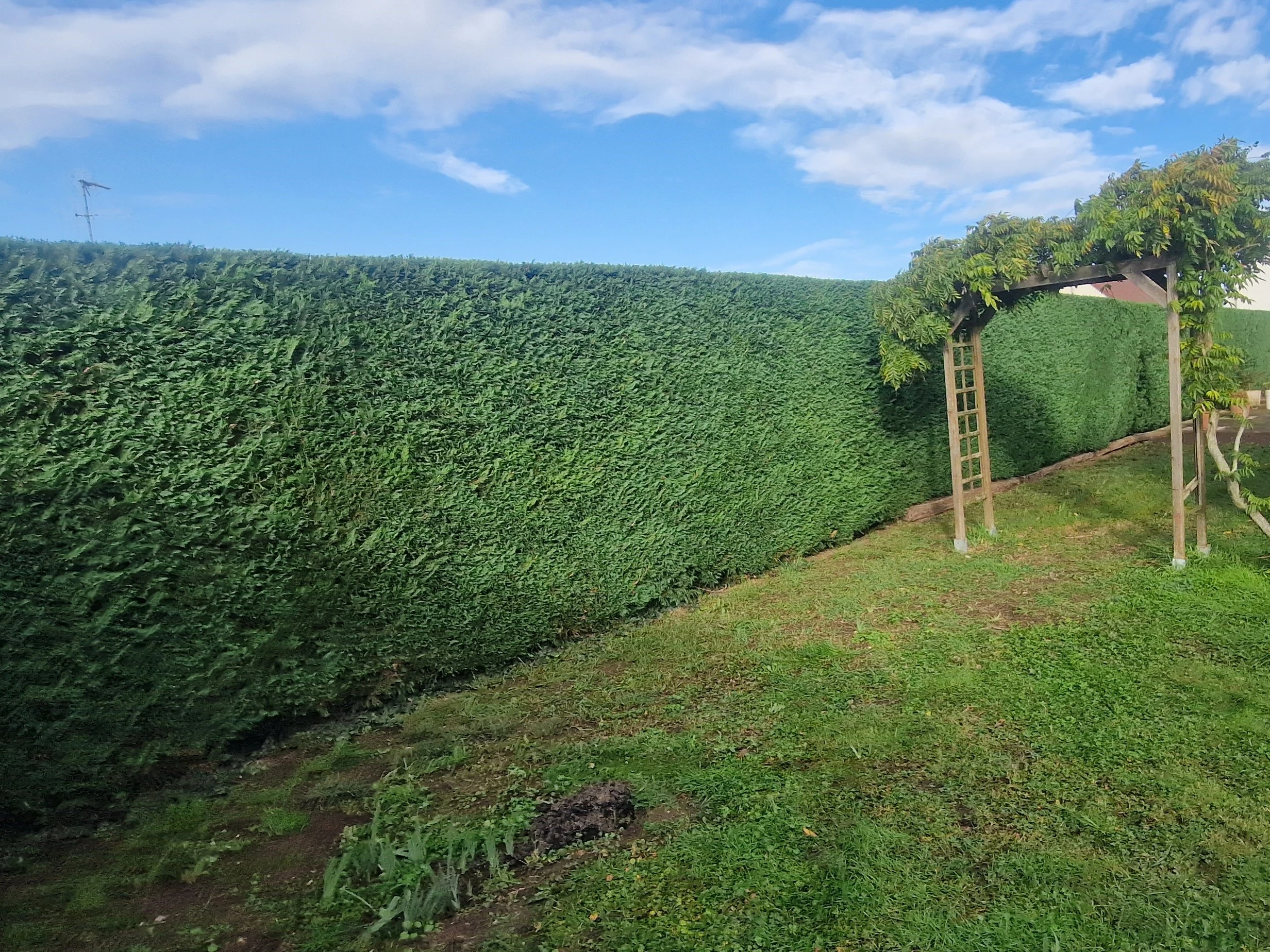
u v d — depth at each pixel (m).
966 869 3.13
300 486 4.73
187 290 4.33
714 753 4.29
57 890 3.32
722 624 6.58
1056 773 3.82
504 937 2.92
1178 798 3.54
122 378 4.09
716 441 7.59
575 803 3.82
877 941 2.78
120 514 4.07
